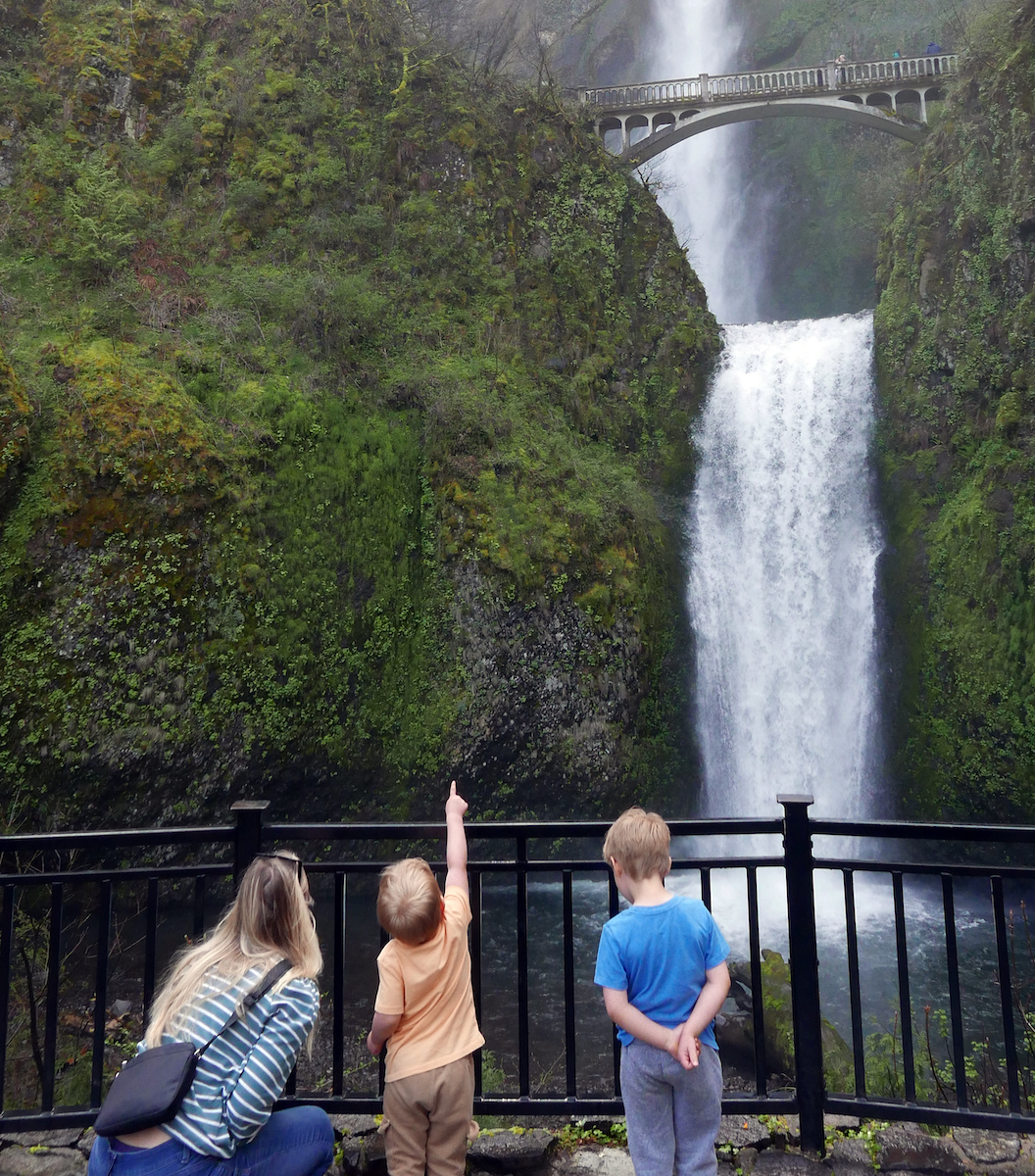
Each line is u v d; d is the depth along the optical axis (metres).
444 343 18.44
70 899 11.97
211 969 2.63
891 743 17.67
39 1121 3.69
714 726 19.17
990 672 16.14
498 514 16.19
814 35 40.53
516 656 15.92
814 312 37.84
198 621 13.24
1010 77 18.58
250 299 16.28
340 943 3.86
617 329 21.44
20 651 11.88
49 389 13.05
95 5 18.58
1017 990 11.09
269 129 19.02
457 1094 2.99
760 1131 3.78
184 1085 2.40
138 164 17.52
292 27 20.11
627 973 2.87
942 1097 5.26
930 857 16.77
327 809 14.62
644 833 2.96
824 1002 10.91
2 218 15.77
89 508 12.62
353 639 14.88
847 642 18.97
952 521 17.62
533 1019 10.49
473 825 3.75
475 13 36.00
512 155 21.27
